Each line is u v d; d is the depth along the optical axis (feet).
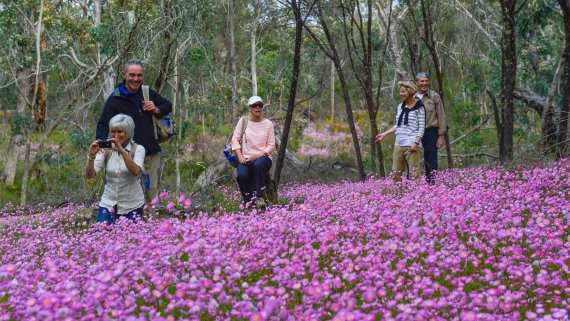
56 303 11.96
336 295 12.98
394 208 23.04
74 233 26.35
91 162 22.24
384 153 83.15
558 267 15.65
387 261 15.44
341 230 19.07
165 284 13.93
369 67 54.24
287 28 77.36
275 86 95.81
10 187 88.33
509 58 44.37
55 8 86.53
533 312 13.04
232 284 14.11
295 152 106.11
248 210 28.32
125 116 22.98
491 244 16.76
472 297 13.42
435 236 18.53
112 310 12.45
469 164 58.39
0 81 99.71
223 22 81.56
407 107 35.37
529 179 27.68
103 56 88.02
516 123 81.10
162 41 57.00
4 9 81.10
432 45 50.26
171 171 83.30
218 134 99.81
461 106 83.10
